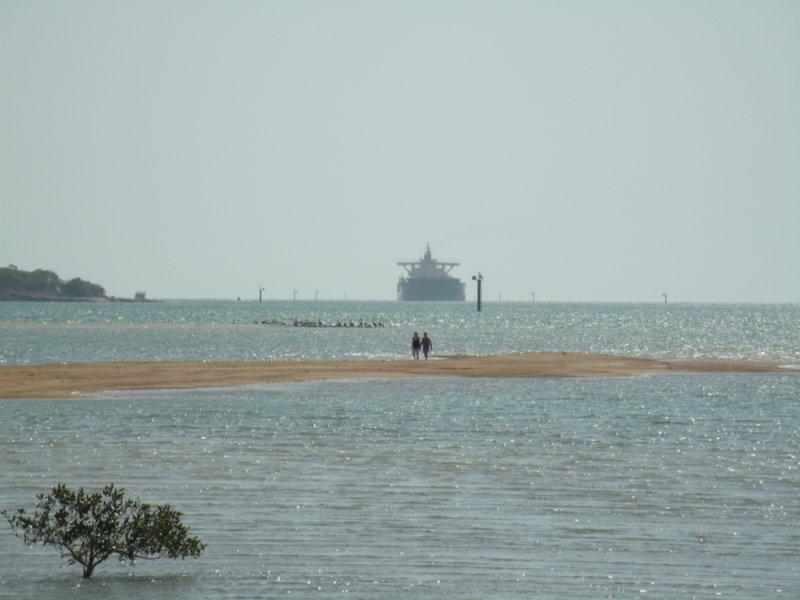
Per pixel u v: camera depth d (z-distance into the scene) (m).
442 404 182.25
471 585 70.56
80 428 145.75
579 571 74.12
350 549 79.06
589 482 106.12
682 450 129.38
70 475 107.81
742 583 71.75
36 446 128.12
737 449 130.62
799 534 85.00
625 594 69.19
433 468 114.06
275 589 69.44
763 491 102.12
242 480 105.62
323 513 90.44
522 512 91.75
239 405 178.00
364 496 97.81
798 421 160.88
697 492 101.38
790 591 70.19
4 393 193.88
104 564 75.31
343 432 144.00
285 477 107.56
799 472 112.88
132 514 79.75
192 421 154.62
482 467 115.00
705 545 81.44
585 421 159.38
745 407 181.38
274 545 80.00
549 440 137.88
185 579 71.56
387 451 126.69
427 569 74.12
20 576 72.38
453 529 85.25
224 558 76.62
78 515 77.81
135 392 199.12
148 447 128.38
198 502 94.75
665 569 74.81
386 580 71.62
